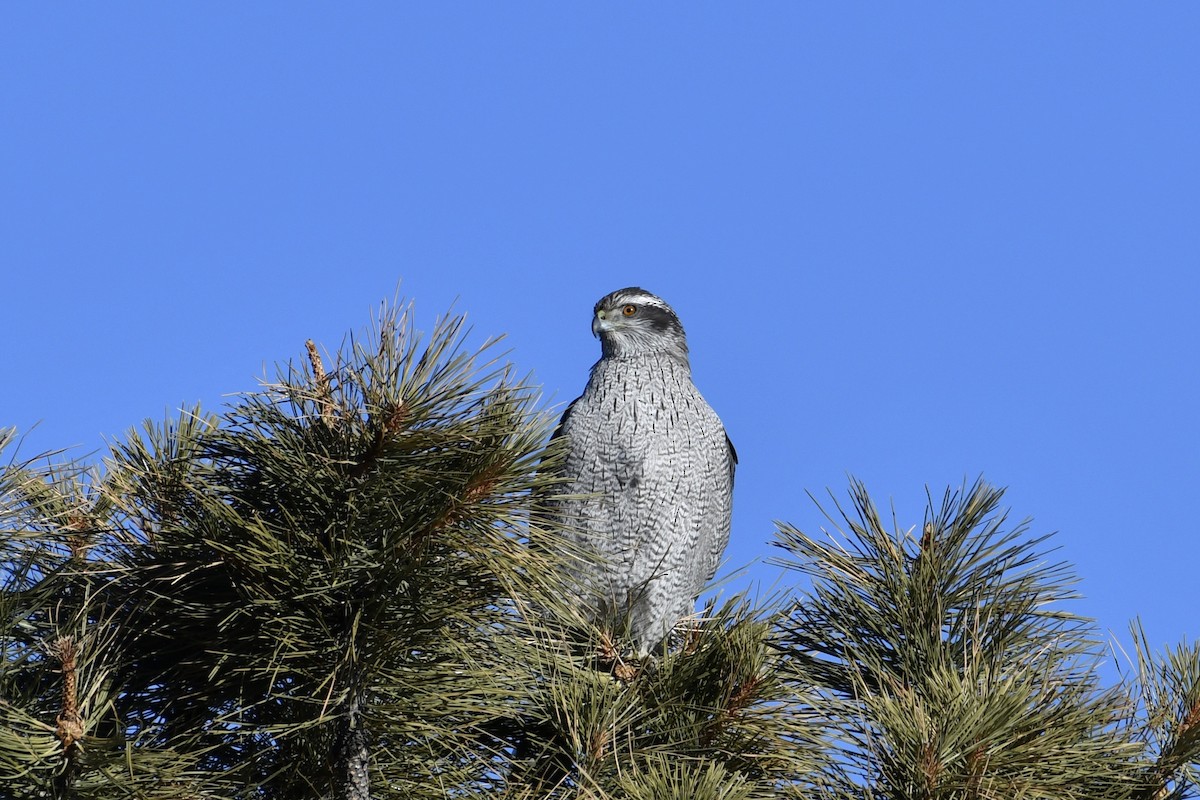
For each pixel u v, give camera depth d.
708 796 6.76
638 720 8.13
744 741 7.96
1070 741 7.12
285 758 7.48
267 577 7.04
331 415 7.12
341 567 6.98
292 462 6.93
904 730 6.88
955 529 8.72
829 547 8.88
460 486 6.99
